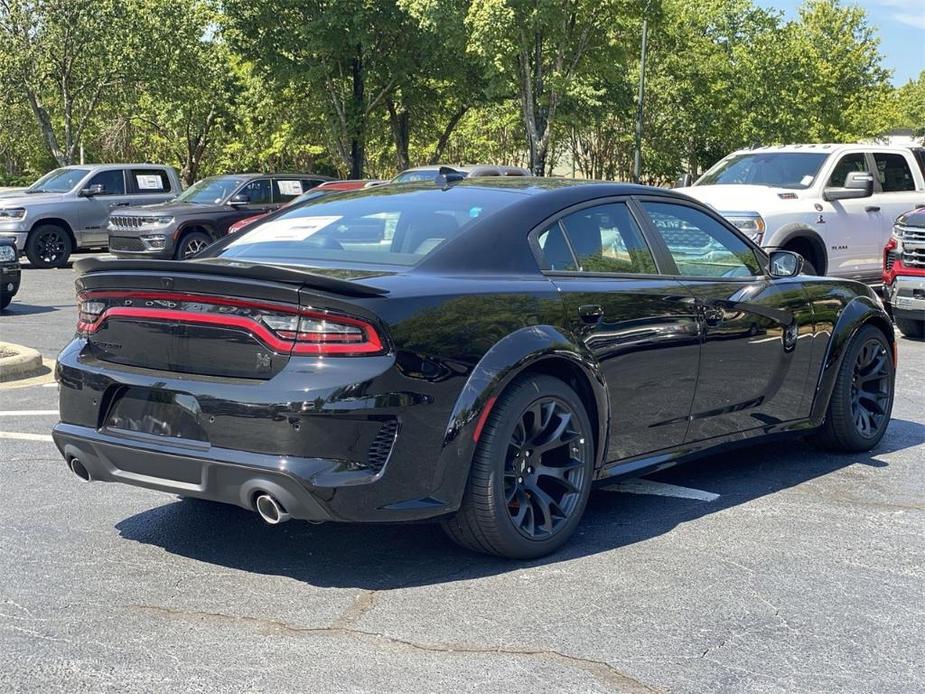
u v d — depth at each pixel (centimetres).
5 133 5912
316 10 3547
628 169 4766
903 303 1170
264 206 2081
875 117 4709
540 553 458
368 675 343
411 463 407
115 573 436
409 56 3706
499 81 3381
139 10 3606
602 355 475
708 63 4344
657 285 514
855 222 1321
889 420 710
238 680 338
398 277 427
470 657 359
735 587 431
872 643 379
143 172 2300
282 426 391
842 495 572
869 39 4672
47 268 2131
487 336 428
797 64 4350
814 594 426
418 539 484
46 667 346
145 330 429
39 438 669
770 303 575
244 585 424
